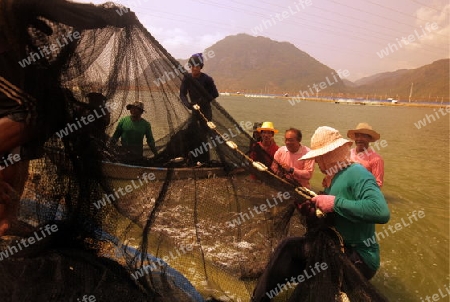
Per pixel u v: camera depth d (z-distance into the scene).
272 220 3.70
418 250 5.86
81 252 2.84
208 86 6.81
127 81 3.08
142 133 3.78
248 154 3.70
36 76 2.56
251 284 3.76
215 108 3.55
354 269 3.22
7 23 2.42
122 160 3.47
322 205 3.43
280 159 6.01
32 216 2.84
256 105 60.16
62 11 2.54
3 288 2.49
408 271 5.21
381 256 5.59
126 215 3.26
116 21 2.82
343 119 37.41
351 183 3.47
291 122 29.78
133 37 3.01
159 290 3.09
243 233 3.70
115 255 3.03
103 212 3.01
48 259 2.69
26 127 2.51
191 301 3.19
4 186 2.60
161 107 3.41
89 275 2.72
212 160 3.60
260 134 6.73
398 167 12.40
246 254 3.72
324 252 3.34
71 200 2.84
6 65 2.50
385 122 36.47
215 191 3.60
